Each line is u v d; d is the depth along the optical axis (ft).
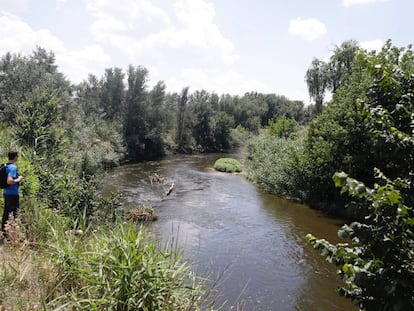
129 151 110.42
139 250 12.02
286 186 63.10
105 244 12.49
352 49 77.71
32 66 76.79
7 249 15.03
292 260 32.48
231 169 94.07
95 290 11.34
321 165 51.98
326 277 28.99
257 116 237.25
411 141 8.96
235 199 59.00
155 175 75.20
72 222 22.02
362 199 9.20
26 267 12.51
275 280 27.94
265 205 55.26
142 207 46.26
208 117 166.71
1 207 21.94
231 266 29.99
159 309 11.09
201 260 30.66
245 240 37.63
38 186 27.78
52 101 46.03
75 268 12.00
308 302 24.73
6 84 71.41
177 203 53.47
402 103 10.12
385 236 8.27
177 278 12.80
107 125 109.50
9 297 10.89
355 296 9.52
